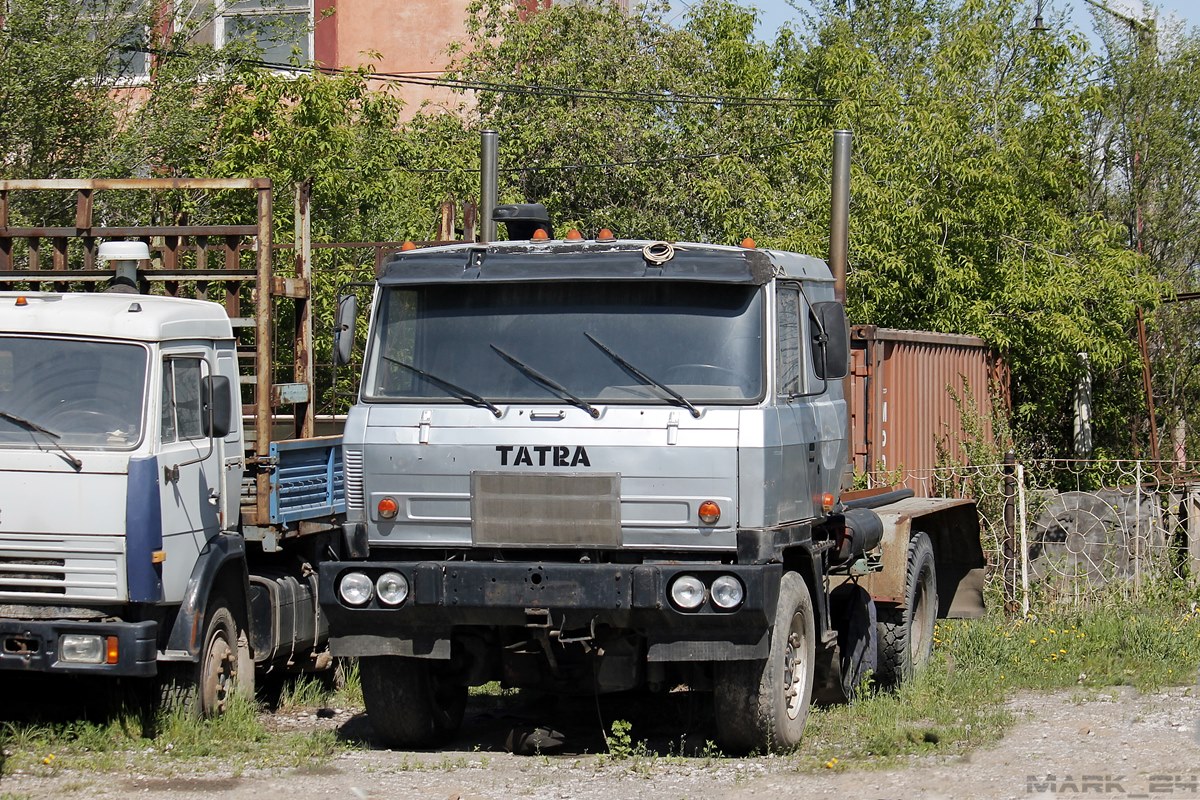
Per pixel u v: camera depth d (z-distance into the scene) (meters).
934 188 51.22
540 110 57.41
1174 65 62.69
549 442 18.25
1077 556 34.78
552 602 17.86
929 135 50.53
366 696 19.91
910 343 39.53
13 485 19.52
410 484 18.73
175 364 20.80
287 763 18.84
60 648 19.31
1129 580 33.69
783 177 59.31
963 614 29.00
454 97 65.62
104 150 45.03
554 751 20.22
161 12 50.12
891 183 49.84
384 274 19.27
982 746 19.39
